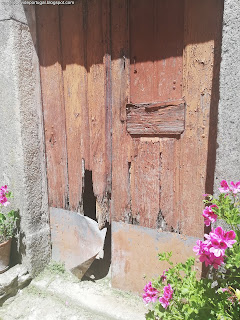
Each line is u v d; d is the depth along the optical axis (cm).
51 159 246
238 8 137
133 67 195
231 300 134
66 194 245
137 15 187
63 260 257
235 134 146
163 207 198
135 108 197
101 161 220
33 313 213
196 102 175
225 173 152
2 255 231
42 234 253
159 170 196
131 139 203
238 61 140
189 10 168
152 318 160
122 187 214
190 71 174
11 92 223
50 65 230
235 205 139
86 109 219
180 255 196
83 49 212
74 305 218
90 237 234
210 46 165
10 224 245
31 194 239
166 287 149
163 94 187
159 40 182
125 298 218
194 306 134
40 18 227
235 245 127
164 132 189
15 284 231
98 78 209
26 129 229
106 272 254
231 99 145
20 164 231
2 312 216
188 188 186
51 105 237
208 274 169
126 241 219
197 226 186
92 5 201
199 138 177
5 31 214
